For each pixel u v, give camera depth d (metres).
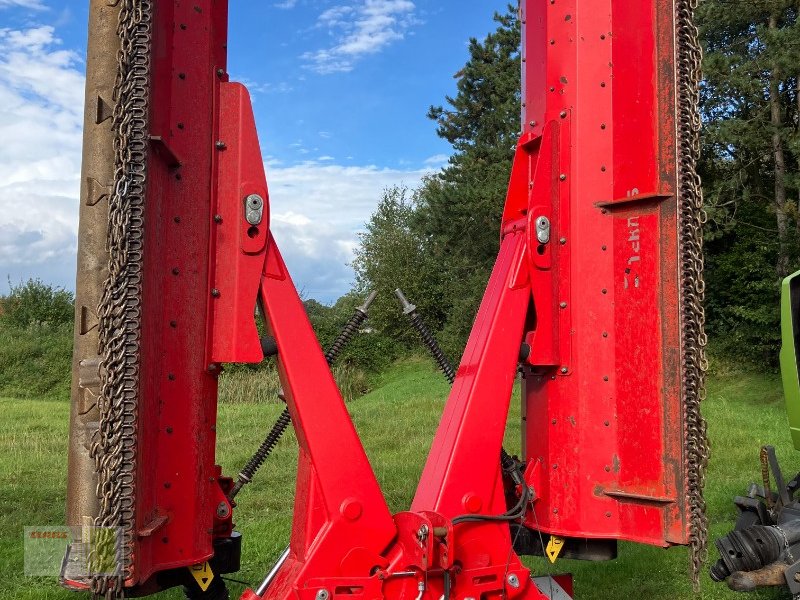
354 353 24.77
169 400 2.37
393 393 20.41
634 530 2.61
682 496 2.51
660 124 2.61
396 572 2.42
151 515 2.28
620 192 2.70
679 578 4.87
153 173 2.26
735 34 18.73
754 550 3.79
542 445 2.80
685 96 2.57
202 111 2.47
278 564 2.59
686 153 2.56
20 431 12.49
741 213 18.58
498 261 2.92
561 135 2.78
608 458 2.67
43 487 8.09
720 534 5.69
